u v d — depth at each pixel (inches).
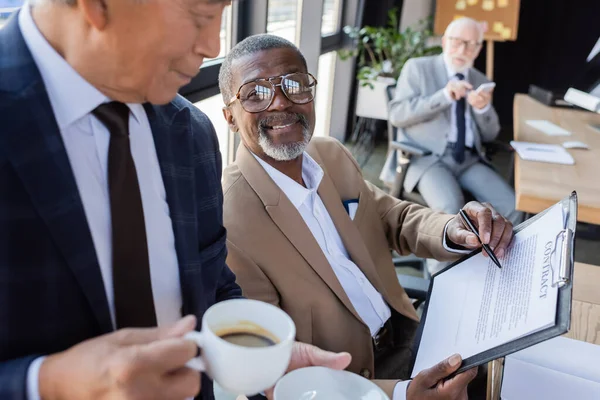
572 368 35.8
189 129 29.5
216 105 83.8
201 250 31.7
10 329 21.4
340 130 169.2
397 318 59.6
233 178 49.9
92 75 21.6
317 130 167.9
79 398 17.8
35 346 22.1
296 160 52.2
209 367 19.9
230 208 48.4
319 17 119.3
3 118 20.6
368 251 57.0
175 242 28.2
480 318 35.7
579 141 91.4
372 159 164.4
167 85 22.4
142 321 25.3
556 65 199.3
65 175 21.9
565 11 192.2
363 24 161.8
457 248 51.2
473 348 33.1
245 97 49.3
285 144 49.3
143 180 26.4
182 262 28.3
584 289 48.7
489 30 150.9
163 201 27.8
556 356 36.8
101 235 24.1
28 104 21.1
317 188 52.9
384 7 167.5
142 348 17.8
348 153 59.9
